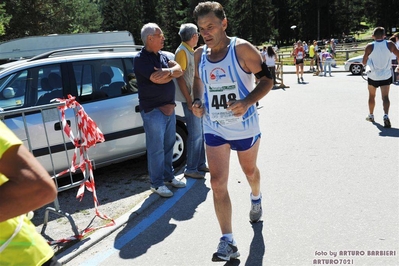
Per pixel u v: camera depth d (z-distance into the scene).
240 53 3.41
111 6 78.31
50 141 5.14
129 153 5.91
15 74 5.12
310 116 9.55
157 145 5.05
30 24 32.25
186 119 5.65
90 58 5.67
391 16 81.31
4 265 1.80
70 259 3.76
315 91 14.30
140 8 76.88
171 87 5.09
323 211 4.33
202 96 3.85
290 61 35.41
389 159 5.91
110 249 3.90
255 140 3.65
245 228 4.07
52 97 5.28
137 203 4.96
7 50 8.75
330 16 88.69
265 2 81.88
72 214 4.76
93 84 5.61
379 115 9.09
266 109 11.08
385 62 7.85
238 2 81.81
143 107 5.00
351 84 15.98
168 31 76.88
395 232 3.78
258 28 82.12
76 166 4.52
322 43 57.09
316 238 3.77
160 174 5.14
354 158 6.07
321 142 7.12
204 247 3.80
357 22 93.81
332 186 5.02
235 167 6.18
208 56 3.55
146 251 3.81
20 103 5.06
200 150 5.80
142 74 4.87
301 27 90.12
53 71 5.37
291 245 3.68
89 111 5.46
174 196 5.16
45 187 1.60
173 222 4.40
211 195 5.12
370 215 4.16
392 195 4.61
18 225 1.83
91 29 58.94
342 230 3.89
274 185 5.21
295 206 4.51
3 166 1.57
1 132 1.60
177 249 3.80
